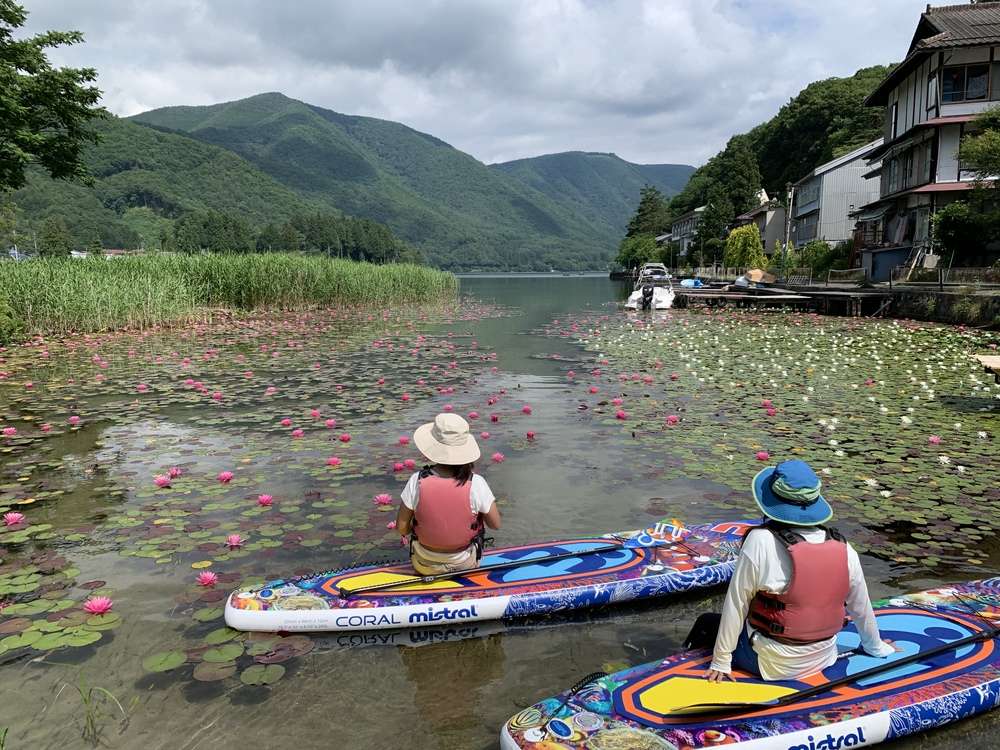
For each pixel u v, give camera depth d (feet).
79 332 53.36
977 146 64.80
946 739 9.14
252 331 57.82
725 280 149.89
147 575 13.73
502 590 12.31
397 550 14.82
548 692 10.31
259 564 14.20
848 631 10.41
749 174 218.79
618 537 14.48
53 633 11.55
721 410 27.66
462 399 30.14
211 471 20.26
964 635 10.37
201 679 10.43
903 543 15.17
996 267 65.77
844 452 21.85
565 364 40.24
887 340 49.08
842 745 8.58
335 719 9.61
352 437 23.93
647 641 11.76
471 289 193.26
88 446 22.85
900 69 92.32
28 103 63.46
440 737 9.27
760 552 8.75
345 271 85.35
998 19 85.92
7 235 152.05
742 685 9.05
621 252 322.96
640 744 8.21
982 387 31.50
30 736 9.13
